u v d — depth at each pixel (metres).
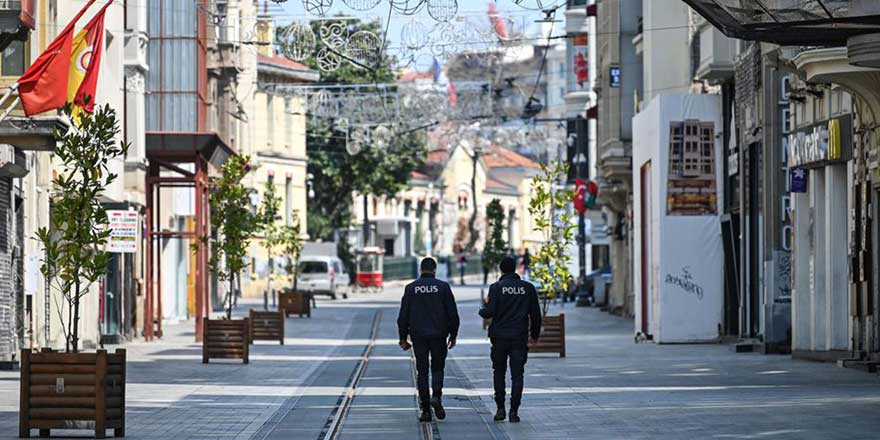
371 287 181.00
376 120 112.62
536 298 36.16
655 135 75.56
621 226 116.00
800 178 59.25
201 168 88.12
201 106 87.38
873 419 34.00
